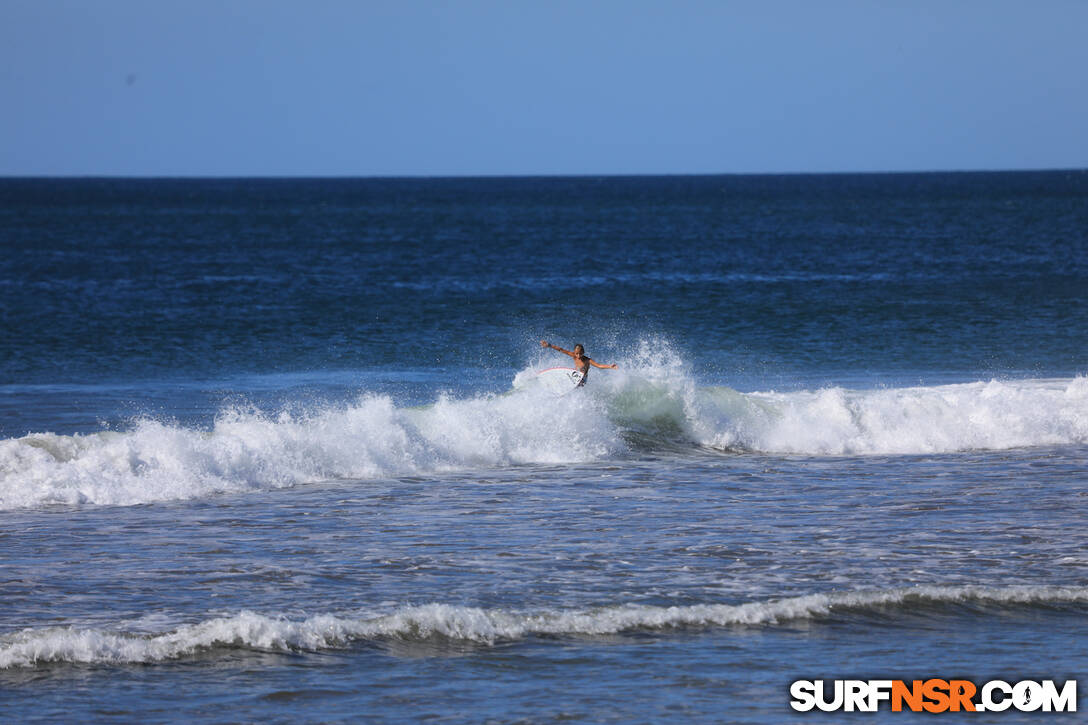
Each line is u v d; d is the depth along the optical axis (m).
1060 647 38.53
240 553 48.06
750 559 47.50
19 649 36.38
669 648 37.97
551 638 38.69
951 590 43.03
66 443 62.41
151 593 42.66
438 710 33.19
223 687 34.66
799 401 80.12
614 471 66.50
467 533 51.59
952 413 77.56
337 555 47.84
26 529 51.81
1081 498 58.56
